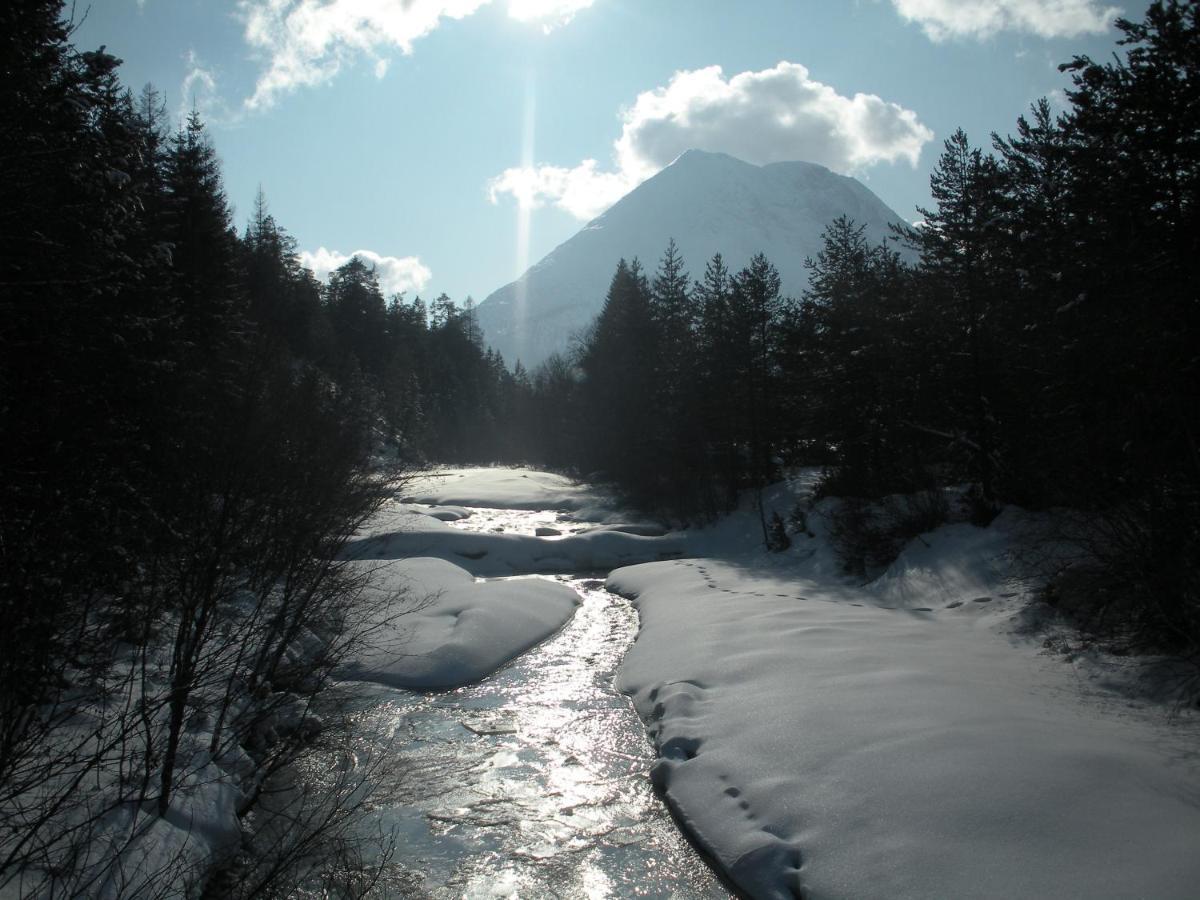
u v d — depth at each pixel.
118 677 6.24
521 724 11.82
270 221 69.69
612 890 7.37
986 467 18.66
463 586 20.67
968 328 19.80
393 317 94.19
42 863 5.21
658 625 16.81
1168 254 12.95
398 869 7.68
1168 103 12.51
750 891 7.02
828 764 8.41
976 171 19.61
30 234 7.66
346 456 10.44
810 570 22.66
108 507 6.22
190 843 6.68
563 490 44.75
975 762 7.72
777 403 32.72
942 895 6.00
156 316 11.85
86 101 8.11
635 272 46.16
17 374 7.74
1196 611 9.38
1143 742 7.96
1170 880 5.55
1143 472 11.00
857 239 30.95
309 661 11.04
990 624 13.62
